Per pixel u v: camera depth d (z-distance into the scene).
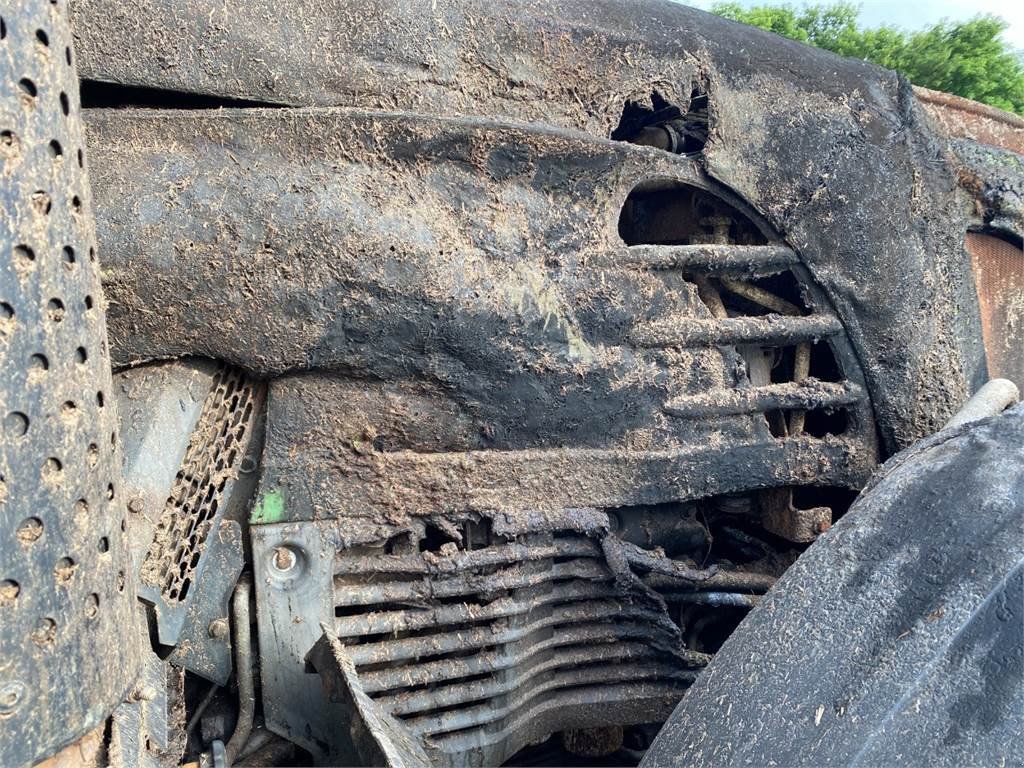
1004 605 1.09
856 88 2.08
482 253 1.62
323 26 1.57
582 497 1.76
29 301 0.77
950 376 2.07
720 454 1.88
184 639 1.48
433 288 1.55
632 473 1.79
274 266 1.45
